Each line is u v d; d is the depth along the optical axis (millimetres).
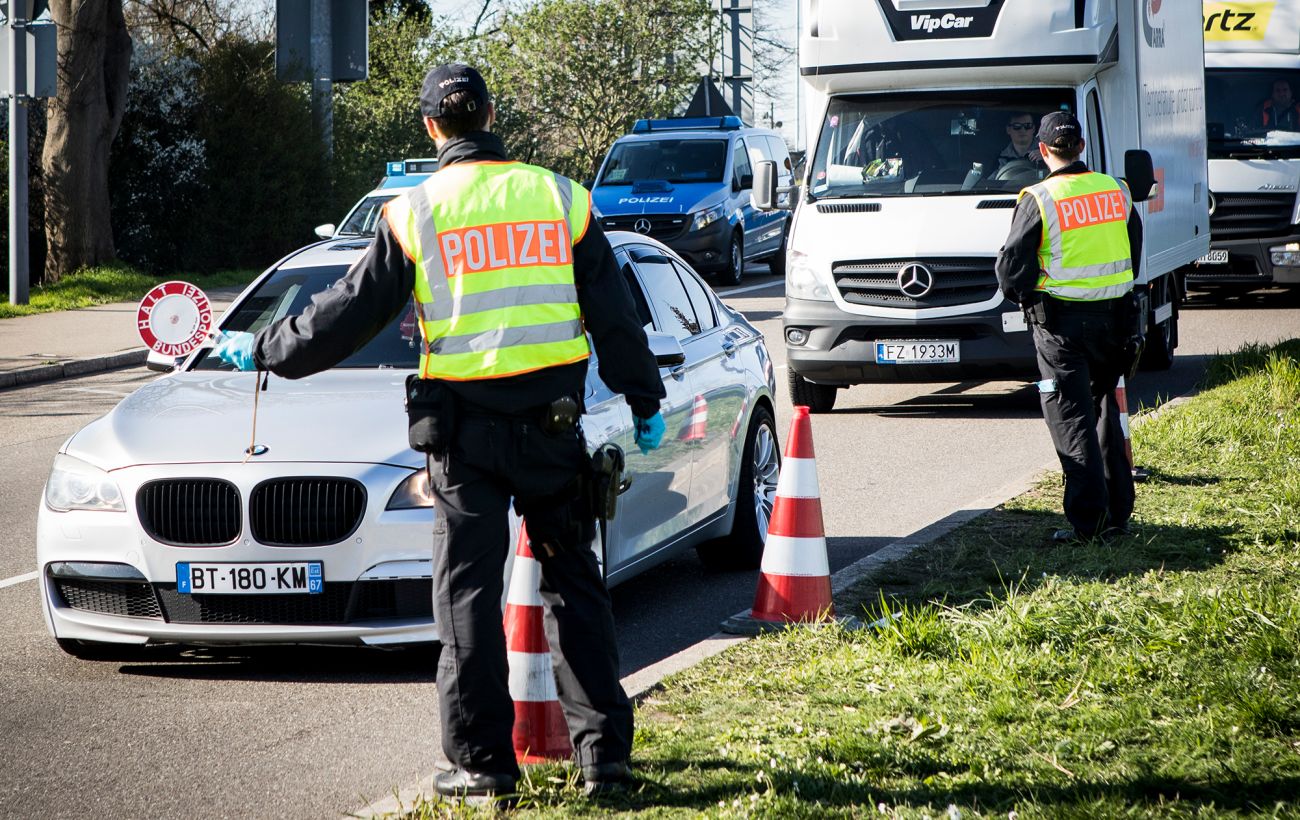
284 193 34625
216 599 7215
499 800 5215
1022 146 15023
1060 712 6082
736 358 9664
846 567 8852
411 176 24031
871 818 5027
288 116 34406
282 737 6629
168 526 7246
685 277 9727
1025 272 9156
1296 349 16906
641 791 5305
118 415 7961
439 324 5121
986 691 6367
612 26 51688
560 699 5453
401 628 7129
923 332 14820
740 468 9570
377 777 6129
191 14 43156
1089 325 9148
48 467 13703
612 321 5246
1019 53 14859
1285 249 23328
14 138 25656
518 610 5797
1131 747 5691
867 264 14953
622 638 8102
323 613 7191
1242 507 9922
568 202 5250
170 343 8992
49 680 7512
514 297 5109
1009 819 4945
